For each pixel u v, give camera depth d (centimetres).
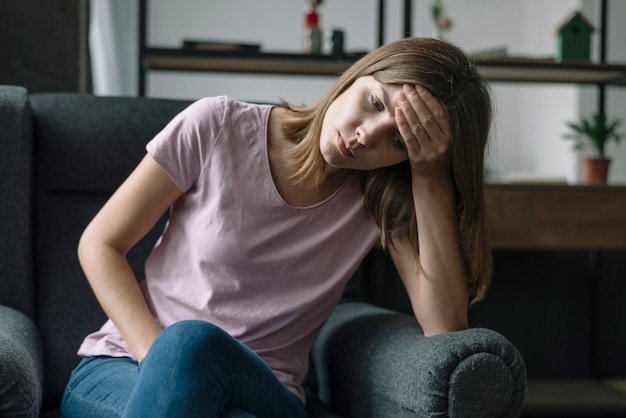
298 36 541
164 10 527
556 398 253
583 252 276
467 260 136
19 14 236
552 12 508
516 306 272
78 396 125
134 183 132
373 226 142
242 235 132
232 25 536
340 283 140
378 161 127
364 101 125
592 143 291
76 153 162
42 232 160
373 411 128
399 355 124
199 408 100
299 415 125
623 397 256
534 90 544
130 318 124
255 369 111
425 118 125
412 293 139
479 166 133
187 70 279
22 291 152
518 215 245
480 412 115
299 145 133
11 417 107
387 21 534
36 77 238
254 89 540
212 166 133
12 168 152
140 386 102
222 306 132
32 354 126
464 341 117
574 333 276
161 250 139
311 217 136
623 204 250
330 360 148
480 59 224
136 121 165
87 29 254
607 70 263
